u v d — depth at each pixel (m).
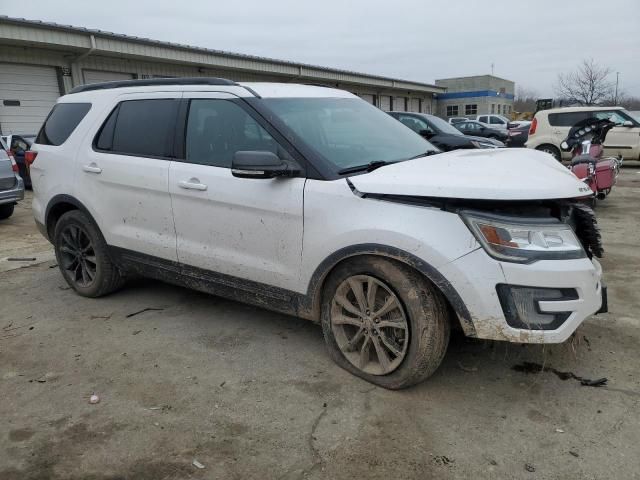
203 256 3.68
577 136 8.57
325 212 3.04
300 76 26.41
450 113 52.84
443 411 2.83
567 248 2.68
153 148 3.95
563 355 3.37
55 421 2.85
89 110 4.48
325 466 2.44
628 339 3.58
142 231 4.05
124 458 2.54
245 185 3.37
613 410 2.79
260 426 2.75
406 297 2.84
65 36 15.81
